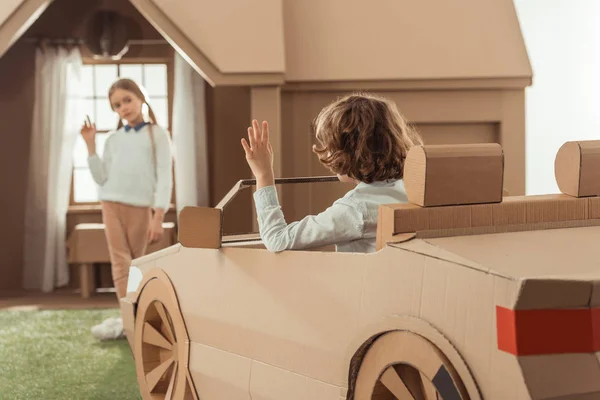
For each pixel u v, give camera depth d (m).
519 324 1.34
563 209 1.82
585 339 1.37
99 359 3.70
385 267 1.66
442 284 1.51
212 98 6.25
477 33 4.77
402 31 4.76
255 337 2.09
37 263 6.13
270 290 2.03
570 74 6.01
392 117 2.09
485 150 1.71
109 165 4.23
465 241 1.60
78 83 6.13
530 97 6.46
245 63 4.37
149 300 2.63
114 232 4.15
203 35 4.43
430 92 4.67
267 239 2.02
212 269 2.26
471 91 4.67
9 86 6.15
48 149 6.09
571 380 1.35
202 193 6.23
